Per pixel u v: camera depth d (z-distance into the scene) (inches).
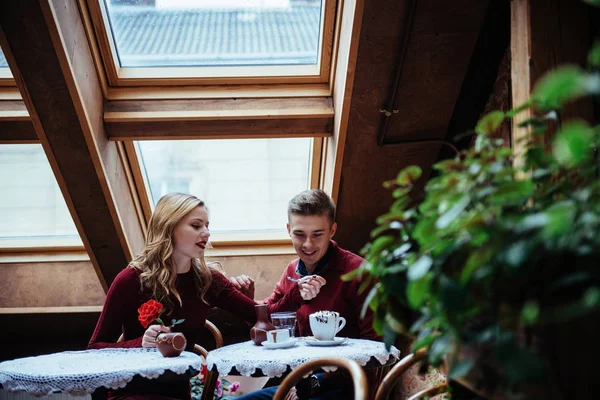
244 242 129.4
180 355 74.2
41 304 127.0
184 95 108.1
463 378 38.9
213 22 106.5
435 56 94.2
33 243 128.1
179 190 128.0
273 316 77.7
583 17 66.2
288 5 104.8
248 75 109.3
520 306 32.5
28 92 93.8
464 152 41.1
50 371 62.9
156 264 89.4
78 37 96.4
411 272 33.8
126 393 76.2
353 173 110.3
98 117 104.0
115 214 111.3
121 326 93.7
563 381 31.9
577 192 34.7
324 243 89.8
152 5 102.9
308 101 108.7
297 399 76.8
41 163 122.2
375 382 80.1
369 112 100.8
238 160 124.1
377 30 90.3
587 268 30.5
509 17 87.4
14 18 86.0
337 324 75.4
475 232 33.4
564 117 63.3
